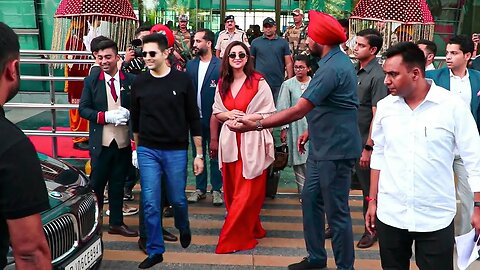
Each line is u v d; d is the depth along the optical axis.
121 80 3.94
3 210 1.37
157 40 3.40
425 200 2.34
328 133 3.16
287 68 6.74
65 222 2.67
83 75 6.36
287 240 4.19
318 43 3.10
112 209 4.18
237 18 11.98
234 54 3.87
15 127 1.42
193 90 3.58
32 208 1.38
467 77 3.71
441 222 2.35
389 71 2.29
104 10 6.09
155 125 3.44
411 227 2.37
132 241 4.12
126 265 3.69
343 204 3.26
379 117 2.49
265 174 3.98
